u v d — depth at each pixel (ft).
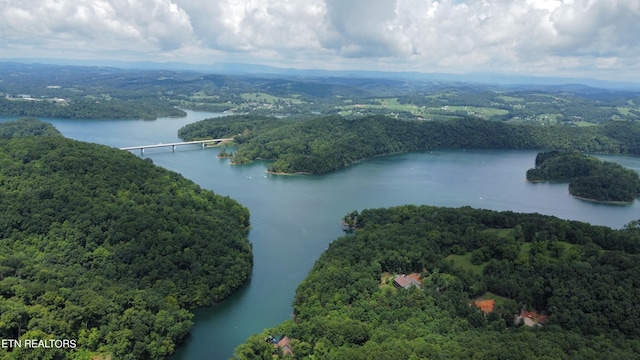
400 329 465.47
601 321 493.36
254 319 575.79
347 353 412.77
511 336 450.71
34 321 459.32
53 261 590.96
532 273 598.75
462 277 597.93
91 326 497.05
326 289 565.94
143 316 507.30
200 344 524.11
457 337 447.01
